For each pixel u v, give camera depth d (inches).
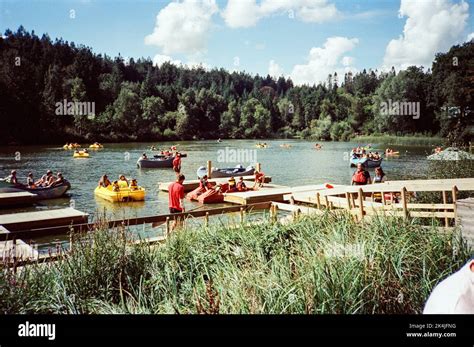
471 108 1737.2
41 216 509.0
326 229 264.7
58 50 3516.2
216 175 1073.5
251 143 2982.3
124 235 250.1
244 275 185.6
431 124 2598.4
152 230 469.4
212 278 216.7
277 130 4286.4
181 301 200.4
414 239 225.6
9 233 267.0
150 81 4365.2
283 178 1103.6
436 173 669.9
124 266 235.1
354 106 3383.4
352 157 1386.6
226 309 162.2
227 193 730.2
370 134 3257.9
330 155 1886.1
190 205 703.7
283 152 2074.3
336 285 163.3
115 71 4121.6
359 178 623.8
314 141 3371.1
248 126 3966.5
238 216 454.9
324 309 152.6
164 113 3617.1
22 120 2466.8
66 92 2908.5
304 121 4153.5
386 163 1421.0
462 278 110.6
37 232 276.5
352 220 275.7
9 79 2508.6
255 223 306.3
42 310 186.7
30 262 233.6
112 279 229.0
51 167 1302.9
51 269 227.8
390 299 166.7
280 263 199.0
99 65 3774.6
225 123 3937.0
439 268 195.8
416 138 2514.8
